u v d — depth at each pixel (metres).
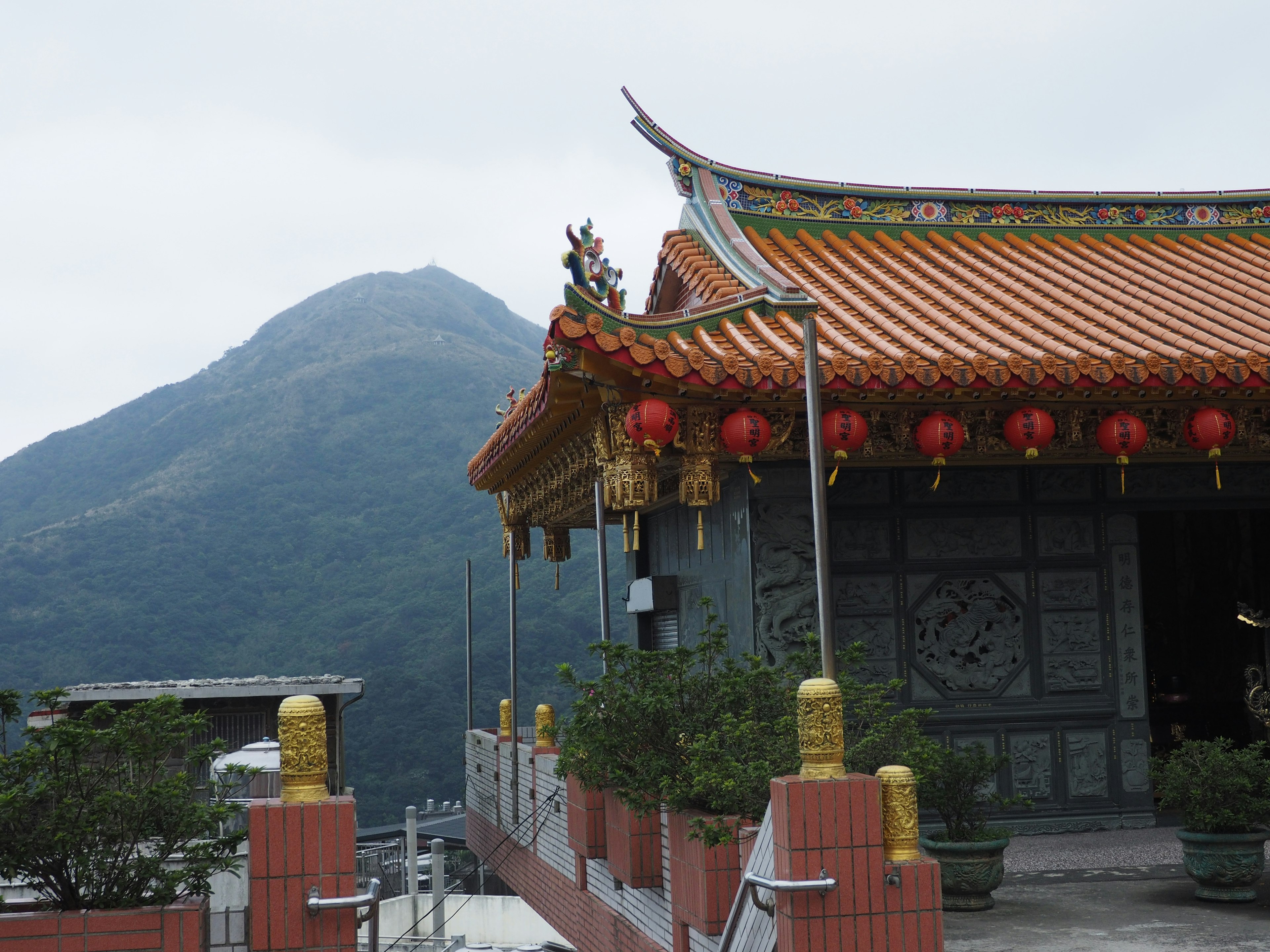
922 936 6.28
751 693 9.01
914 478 13.24
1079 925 9.13
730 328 12.63
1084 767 13.27
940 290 15.38
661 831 9.56
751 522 12.68
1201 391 12.16
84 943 6.18
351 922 6.59
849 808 6.32
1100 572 13.56
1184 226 18.52
